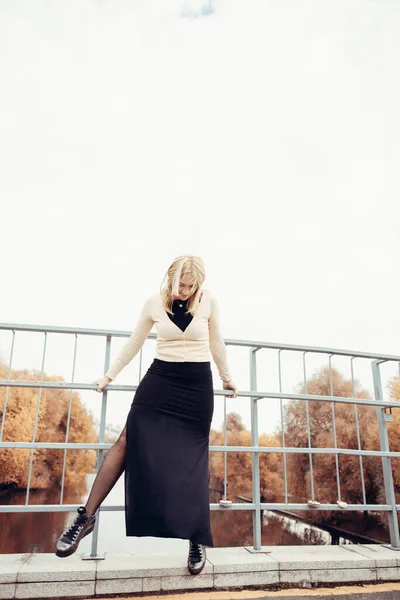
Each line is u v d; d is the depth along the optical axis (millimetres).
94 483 2195
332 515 27281
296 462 26969
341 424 24375
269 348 3053
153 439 2143
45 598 2082
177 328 2303
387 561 2535
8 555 2391
